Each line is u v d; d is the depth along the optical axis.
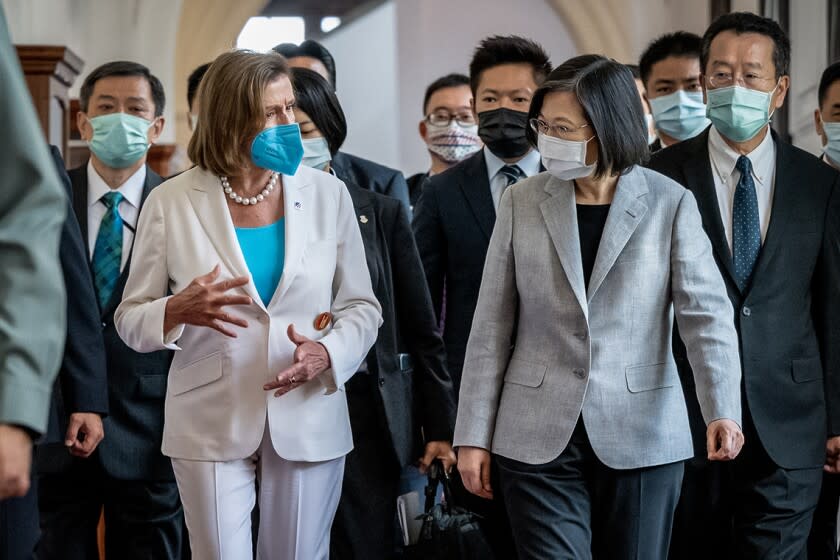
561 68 3.84
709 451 3.70
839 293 4.56
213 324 3.65
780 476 4.53
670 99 5.71
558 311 3.81
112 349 5.06
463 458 3.93
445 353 4.75
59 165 4.63
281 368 3.80
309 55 6.51
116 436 5.02
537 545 3.77
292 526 3.87
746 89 4.54
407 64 18.47
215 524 3.76
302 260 3.85
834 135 5.45
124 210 5.33
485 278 3.98
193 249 3.82
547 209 3.88
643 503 3.80
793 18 8.62
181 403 3.82
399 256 4.71
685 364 4.56
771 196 4.64
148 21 14.41
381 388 4.54
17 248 2.40
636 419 3.78
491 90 5.26
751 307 4.52
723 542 4.73
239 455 3.77
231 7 16.34
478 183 5.21
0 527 3.54
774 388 4.51
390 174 6.46
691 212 3.89
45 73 8.95
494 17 18.00
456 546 4.37
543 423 3.80
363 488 4.56
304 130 4.84
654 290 3.82
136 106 5.43
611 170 3.77
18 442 2.36
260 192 3.91
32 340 2.37
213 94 3.79
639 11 14.44
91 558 5.18
